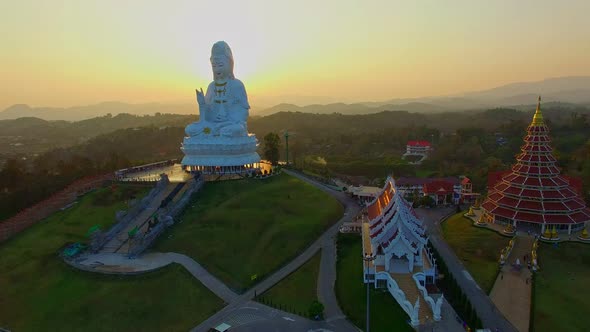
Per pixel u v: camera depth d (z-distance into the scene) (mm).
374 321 55406
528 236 80000
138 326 57969
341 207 104625
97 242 78062
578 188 96438
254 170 119688
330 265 73812
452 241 84250
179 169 125312
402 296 56875
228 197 99250
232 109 120188
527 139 87500
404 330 52531
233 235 81188
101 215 92500
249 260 74312
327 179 133750
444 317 55000
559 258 71875
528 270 68625
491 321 54844
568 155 140000
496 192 91625
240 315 59062
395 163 178750
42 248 80500
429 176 156250
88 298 63719
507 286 64062
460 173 149750
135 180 109250
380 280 63156
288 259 75750
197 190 101688
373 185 138250
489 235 82312
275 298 63438
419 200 113312
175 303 62531
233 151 116000
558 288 62469
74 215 93688
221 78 120312
